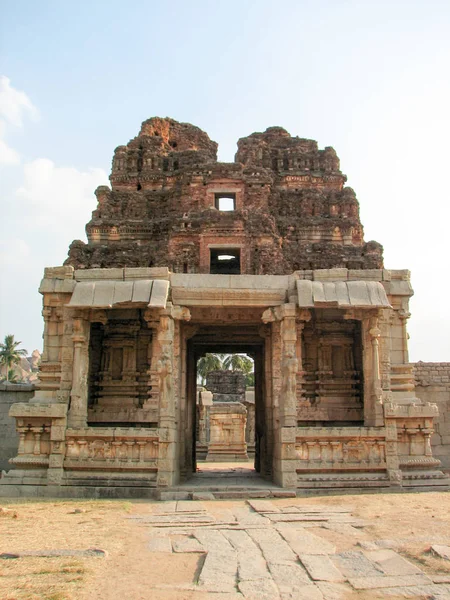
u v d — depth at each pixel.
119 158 33.38
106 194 31.80
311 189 32.66
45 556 10.36
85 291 20.86
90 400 24.55
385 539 11.66
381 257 29.45
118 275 22.36
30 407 20.20
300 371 24.28
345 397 24.53
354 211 31.94
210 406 43.16
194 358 29.27
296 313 21.28
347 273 22.80
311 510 15.45
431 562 9.98
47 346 22.44
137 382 24.66
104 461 19.80
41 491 19.47
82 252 29.50
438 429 26.95
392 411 20.33
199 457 43.50
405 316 22.88
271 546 11.24
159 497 18.73
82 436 19.98
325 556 10.50
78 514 15.08
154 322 23.72
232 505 16.88
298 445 19.95
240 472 28.09
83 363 21.39
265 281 22.17
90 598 8.31
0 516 14.54
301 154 33.72
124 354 25.06
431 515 14.19
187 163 32.97
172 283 22.05
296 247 29.98
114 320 25.34
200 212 30.31
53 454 19.84
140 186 33.22
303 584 8.97
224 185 31.44
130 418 23.66
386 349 21.95
